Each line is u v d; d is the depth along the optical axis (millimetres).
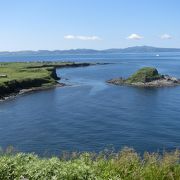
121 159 11711
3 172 11023
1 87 91188
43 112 64562
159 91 93062
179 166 11539
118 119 56156
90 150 38281
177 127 49375
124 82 112500
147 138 43344
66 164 10977
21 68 155750
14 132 48594
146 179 10883
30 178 10648
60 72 166750
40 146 40719
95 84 112188
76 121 55219
